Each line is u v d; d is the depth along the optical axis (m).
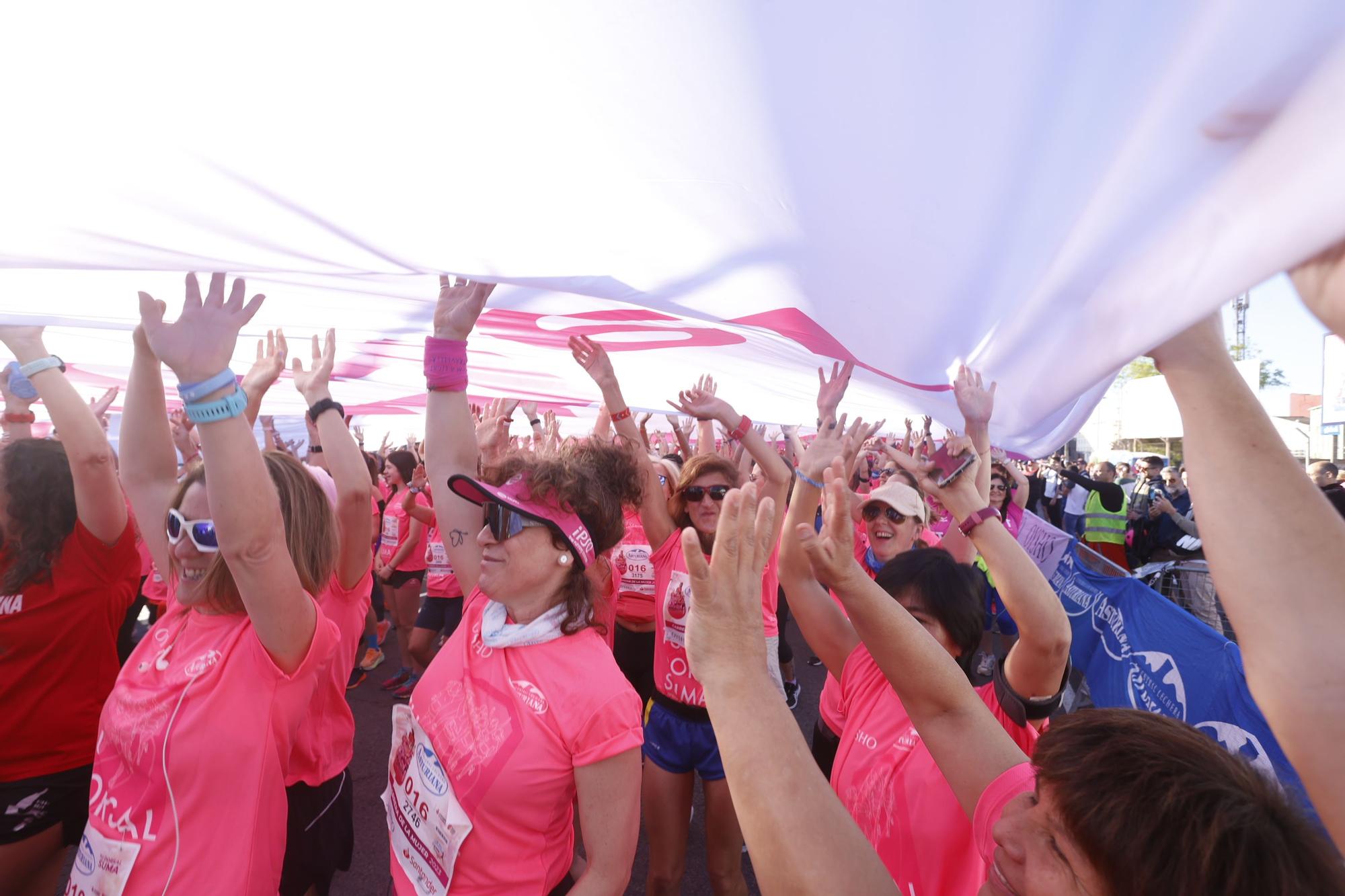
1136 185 0.82
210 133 1.01
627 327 2.79
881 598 1.34
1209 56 0.68
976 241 1.13
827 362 2.51
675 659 2.97
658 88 0.92
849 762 1.84
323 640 1.80
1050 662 1.67
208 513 1.79
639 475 3.12
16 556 2.31
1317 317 0.61
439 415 2.23
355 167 1.09
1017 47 0.80
